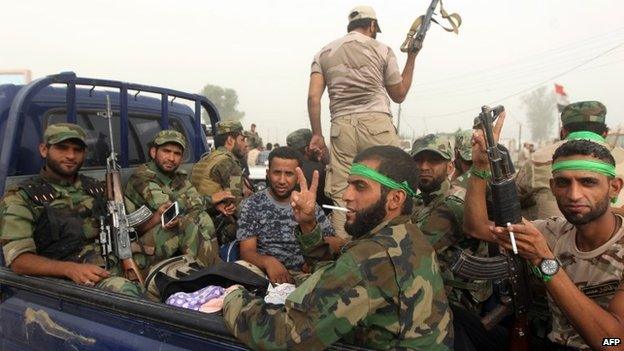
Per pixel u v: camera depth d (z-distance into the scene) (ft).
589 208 5.89
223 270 8.31
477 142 6.82
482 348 7.22
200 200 11.73
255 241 10.80
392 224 5.98
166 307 6.85
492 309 7.79
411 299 5.59
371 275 5.52
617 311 5.60
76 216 9.84
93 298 7.50
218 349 6.37
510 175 5.67
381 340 5.70
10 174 9.94
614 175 5.95
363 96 10.92
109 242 10.06
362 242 5.77
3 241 8.89
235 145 16.42
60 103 11.80
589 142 5.89
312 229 8.06
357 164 6.12
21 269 8.73
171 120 14.93
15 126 9.91
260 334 5.76
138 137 13.74
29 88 10.05
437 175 8.76
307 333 5.50
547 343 7.22
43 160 11.10
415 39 10.96
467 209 7.23
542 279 5.63
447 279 7.84
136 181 11.26
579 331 5.59
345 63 10.89
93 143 12.44
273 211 10.75
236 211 13.20
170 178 11.92
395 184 5.98
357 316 5.48
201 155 15.78
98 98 12.72
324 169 14.33
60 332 8.04
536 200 9.50
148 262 10.68
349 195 6.18
